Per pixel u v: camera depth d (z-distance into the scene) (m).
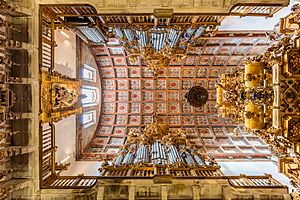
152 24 14.40
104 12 11.55
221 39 21.80
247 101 13.18
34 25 11.55
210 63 25.67
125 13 11.60
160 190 12.00
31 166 11.67
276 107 11.16
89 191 11.85
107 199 11.97
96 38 19.27
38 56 11.81
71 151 20.52
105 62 26.33
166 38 16.53
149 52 18.84
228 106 17.20
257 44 22.73
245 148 24.00
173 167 14.63
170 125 27.06
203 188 12.08
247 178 13.48
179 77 26.89
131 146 19.94
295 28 13.26
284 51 11.23
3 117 10.26
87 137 24.31
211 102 27.23
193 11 11.48
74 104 15.93
